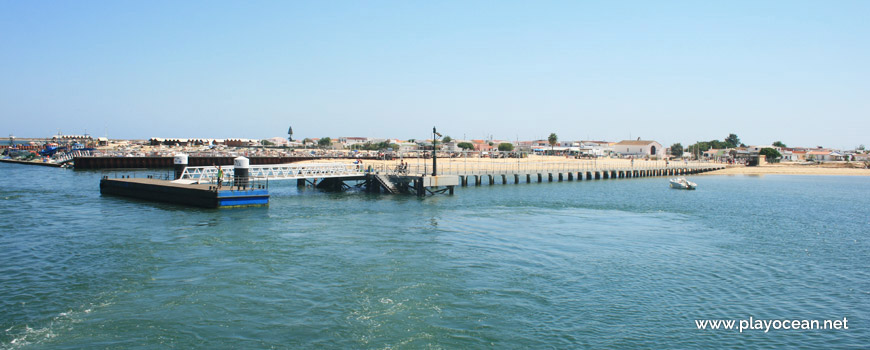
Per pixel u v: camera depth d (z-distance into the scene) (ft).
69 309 78.79
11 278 92.38
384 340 70.13
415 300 84.48
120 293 85.51
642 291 92.02
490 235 136.15
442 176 229.45
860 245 133.39
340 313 78.74
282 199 207.00
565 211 185.16
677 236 141.18
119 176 322.75
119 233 129.39
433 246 120.88
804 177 478.59
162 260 104.32
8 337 69.31
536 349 68.64
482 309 81.51
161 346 67.51
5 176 320.50
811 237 143.84
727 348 70.54
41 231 131.54
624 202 221.46
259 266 100.83
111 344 67.92
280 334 71.36
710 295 91.09
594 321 78.07
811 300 89.76
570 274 100.99
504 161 522.06
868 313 84.02
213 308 79.71
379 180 232.94
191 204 176.65
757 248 127.75
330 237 128.06
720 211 196.75
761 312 83.71
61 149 569.23
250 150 588.50
